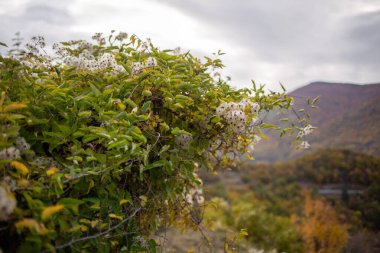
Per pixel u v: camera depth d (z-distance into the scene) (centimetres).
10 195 118
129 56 218
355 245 914
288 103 226
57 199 149
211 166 255
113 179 187
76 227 140
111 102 177
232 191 1989
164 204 227
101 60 199
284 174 2755
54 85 183
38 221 130
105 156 165
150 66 201
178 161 202
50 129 176
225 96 228
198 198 268
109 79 197
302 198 1998
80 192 166
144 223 205
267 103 225
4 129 138
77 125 175
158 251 227
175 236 576
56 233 138
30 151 152
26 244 128
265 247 838
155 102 206
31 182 143
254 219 937
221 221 927
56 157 168
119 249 183
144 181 204
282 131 227
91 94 182
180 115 213
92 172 155
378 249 920
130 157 177
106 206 173
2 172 137
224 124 215
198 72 232
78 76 197
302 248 863
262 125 221
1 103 139
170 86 199
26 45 190
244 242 739
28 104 168
